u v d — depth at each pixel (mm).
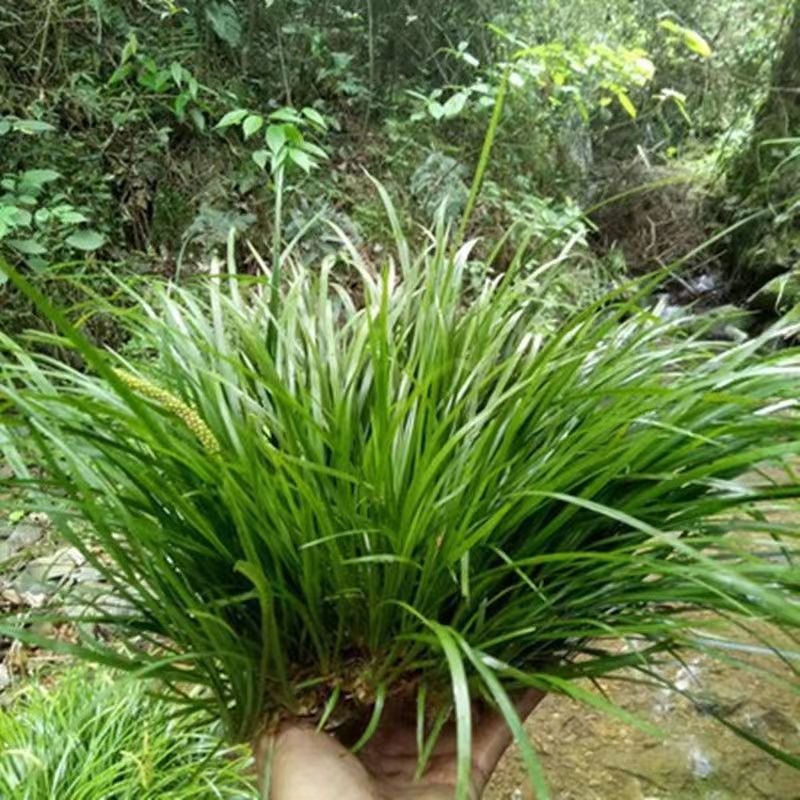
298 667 659
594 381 708
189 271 2562
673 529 621
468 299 2148
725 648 641
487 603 601
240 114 2307
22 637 537
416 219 3121
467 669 611
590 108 4215
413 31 3512
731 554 635
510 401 668
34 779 946
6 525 1657
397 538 587
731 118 5137
